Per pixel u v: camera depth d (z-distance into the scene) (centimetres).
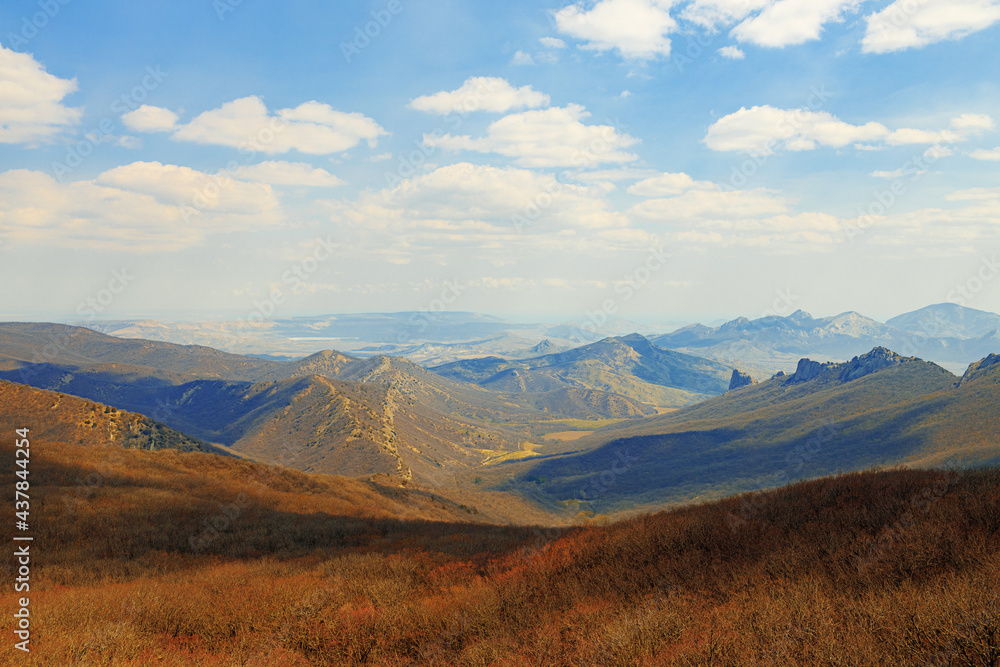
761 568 1141
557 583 1403
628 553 1526
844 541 1201
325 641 1151
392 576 1655
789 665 662
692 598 1050
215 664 1018
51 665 935
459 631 1149
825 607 803
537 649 916
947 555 974
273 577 1727
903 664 629
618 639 845
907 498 1482
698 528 1576
